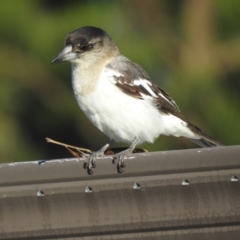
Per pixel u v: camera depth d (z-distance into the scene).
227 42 18.44
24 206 6.86
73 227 6.82
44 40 18.17
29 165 6.87
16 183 6.86
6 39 18.47
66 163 6.84
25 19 18.19
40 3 18.62
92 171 6.81
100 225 6.79
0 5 18.17
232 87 18.25
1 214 6.87
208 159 6.64
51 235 6.84
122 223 6.75
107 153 10.32
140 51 17.95
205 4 18.52
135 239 6.74
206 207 6.63
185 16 18.55
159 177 6.73
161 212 6.70
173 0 18.80
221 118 17.91
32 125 19.28
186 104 17.91
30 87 18.98
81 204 6.80
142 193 6.73
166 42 18.39
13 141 18.97
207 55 18.28
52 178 6.85
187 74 18.06
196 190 6.65
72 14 18.19
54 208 6.83
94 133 18.89
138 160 6.74
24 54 18.59
